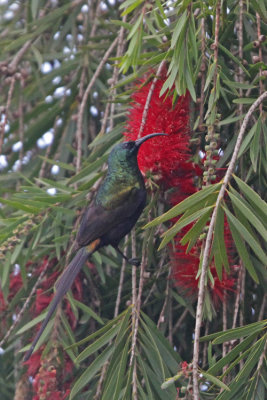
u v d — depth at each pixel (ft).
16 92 29.32
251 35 22.94
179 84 19.54
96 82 28.63
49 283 24.59
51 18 28.55
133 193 22.50
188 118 21.48
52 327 22.74
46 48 29.25
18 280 25.82
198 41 21.50
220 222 16.87
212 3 20.62
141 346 21.35
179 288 23.45
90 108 28.96
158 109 21.26
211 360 18.10
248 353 20.07
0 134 25.11
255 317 23.77
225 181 16.92
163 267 23.72
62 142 29.04
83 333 25.75
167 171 21.29
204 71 21.04
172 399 20.29
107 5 30.83
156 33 21.68
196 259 20.44
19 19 30.60
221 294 20.47
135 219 22.79
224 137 22.77
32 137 29.76
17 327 25.44
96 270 26.17
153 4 22.71
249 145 20.98
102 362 20.48
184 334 26.16
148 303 24.80
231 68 23.81
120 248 25.96
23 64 30.86
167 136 21.06
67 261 23.18
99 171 24.06
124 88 27.86
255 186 22.71
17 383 25.71
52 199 22.88
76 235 23.07
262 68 20.98
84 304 25.41
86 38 29.35
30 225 22.97
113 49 27.30
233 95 22.08
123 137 23.75
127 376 20.83
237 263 22.18
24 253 23.94
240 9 21.30
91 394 22.27
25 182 28.84
